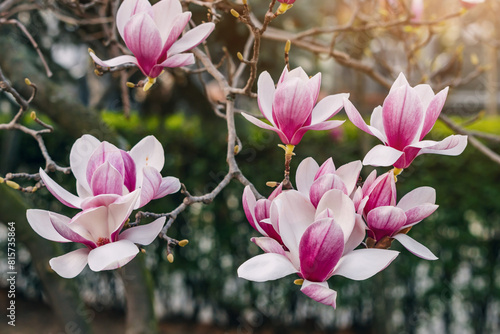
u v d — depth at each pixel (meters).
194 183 5.60
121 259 0.81
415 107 0.93
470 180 5.23
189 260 5.85
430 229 5.34
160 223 0.91
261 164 5.50
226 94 1.40
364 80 4.82
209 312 6.41
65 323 3.25
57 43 5.05
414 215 0.96
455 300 5.51
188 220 5.77
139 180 0.96
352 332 5.86
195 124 5.70
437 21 2.29
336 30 2.49
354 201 0.96
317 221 0.81
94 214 0.86
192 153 5.61
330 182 0.90
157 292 6.09
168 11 0.98
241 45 4.88
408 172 5.16
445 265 5.34
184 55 0.99
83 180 0.92
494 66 5.40
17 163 5.87
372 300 5.53
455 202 5.28
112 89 5.42
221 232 5.73
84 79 6.14
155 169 0.90
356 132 5.47
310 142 5.47
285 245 0.88
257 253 5.74
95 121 3.11
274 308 5.89
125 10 0.99
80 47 5.20
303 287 0.81
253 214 0.96
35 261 3.15
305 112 0.97
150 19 0.95
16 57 3.09
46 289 3.24
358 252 0.85
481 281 5.38
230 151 1.28
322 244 0.81
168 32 0.98
